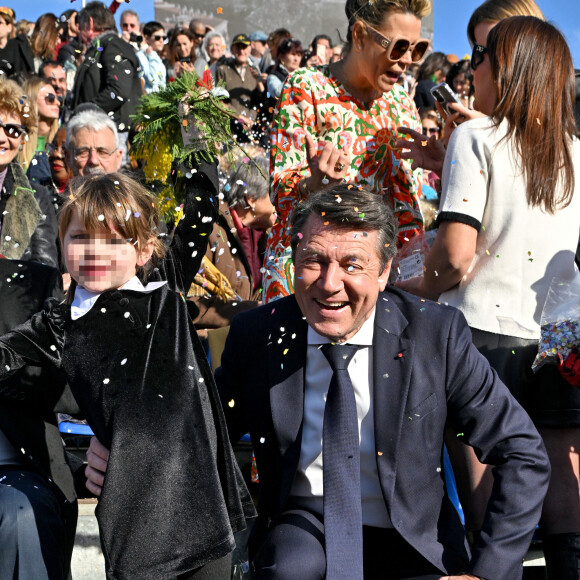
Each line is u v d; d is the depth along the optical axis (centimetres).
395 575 232
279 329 250
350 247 231
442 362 241
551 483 282
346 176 336
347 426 234
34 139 428
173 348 238
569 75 292
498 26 298
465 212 287
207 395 240
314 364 246
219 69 831
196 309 278
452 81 649
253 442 251
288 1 912
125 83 638
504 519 226
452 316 248
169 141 315
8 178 344
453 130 315
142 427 227
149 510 222
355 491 230
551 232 290
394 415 235
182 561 222
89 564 354
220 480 238
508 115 288
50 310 245
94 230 239
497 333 287
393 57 324
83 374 233
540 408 284
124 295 242
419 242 327
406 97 363
